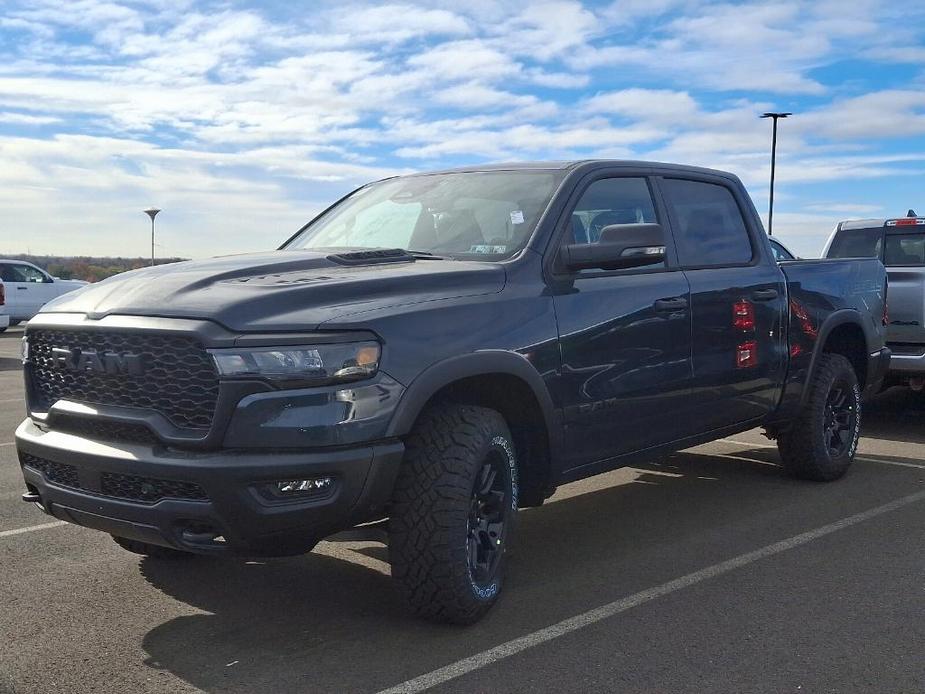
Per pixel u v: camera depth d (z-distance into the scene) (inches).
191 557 187.5
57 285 918.4
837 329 259.1
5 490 243.8
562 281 171.8
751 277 219.3
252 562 186.9
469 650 142.0
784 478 261.9
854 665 136.2
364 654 140.8
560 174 186.1
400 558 144.2
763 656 139.4
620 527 213.2
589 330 171.8
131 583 173.9
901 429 341.7
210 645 144.7
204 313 132.6
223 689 129.1
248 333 130.9
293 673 134.2
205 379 131.0
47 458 145.7
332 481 133.6
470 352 148.3
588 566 184.1
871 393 276.7
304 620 155.3
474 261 169.3
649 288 188.5
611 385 177.3
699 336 199.8
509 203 182.2
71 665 137.3
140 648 143.7
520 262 166.6
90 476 139.7
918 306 330.0
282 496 131.3
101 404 142.1
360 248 182.7
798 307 236.1
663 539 202.7
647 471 273.4
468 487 144.3
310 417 131.0
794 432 247.6
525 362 157.5
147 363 135.9
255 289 138.8
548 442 165.8
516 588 171.2
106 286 153.4
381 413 136.2
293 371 130.6
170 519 132.7
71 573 179.5
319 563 186.5
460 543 143.7
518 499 170.9
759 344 219.8
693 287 199.5
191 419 132.6
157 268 161.0
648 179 203.8
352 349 134.7
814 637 146.7
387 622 154.1
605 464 181.3
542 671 134.3
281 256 165.5
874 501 234.2
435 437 145.3
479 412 151.0
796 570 180.1
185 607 161.6
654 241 168.1
